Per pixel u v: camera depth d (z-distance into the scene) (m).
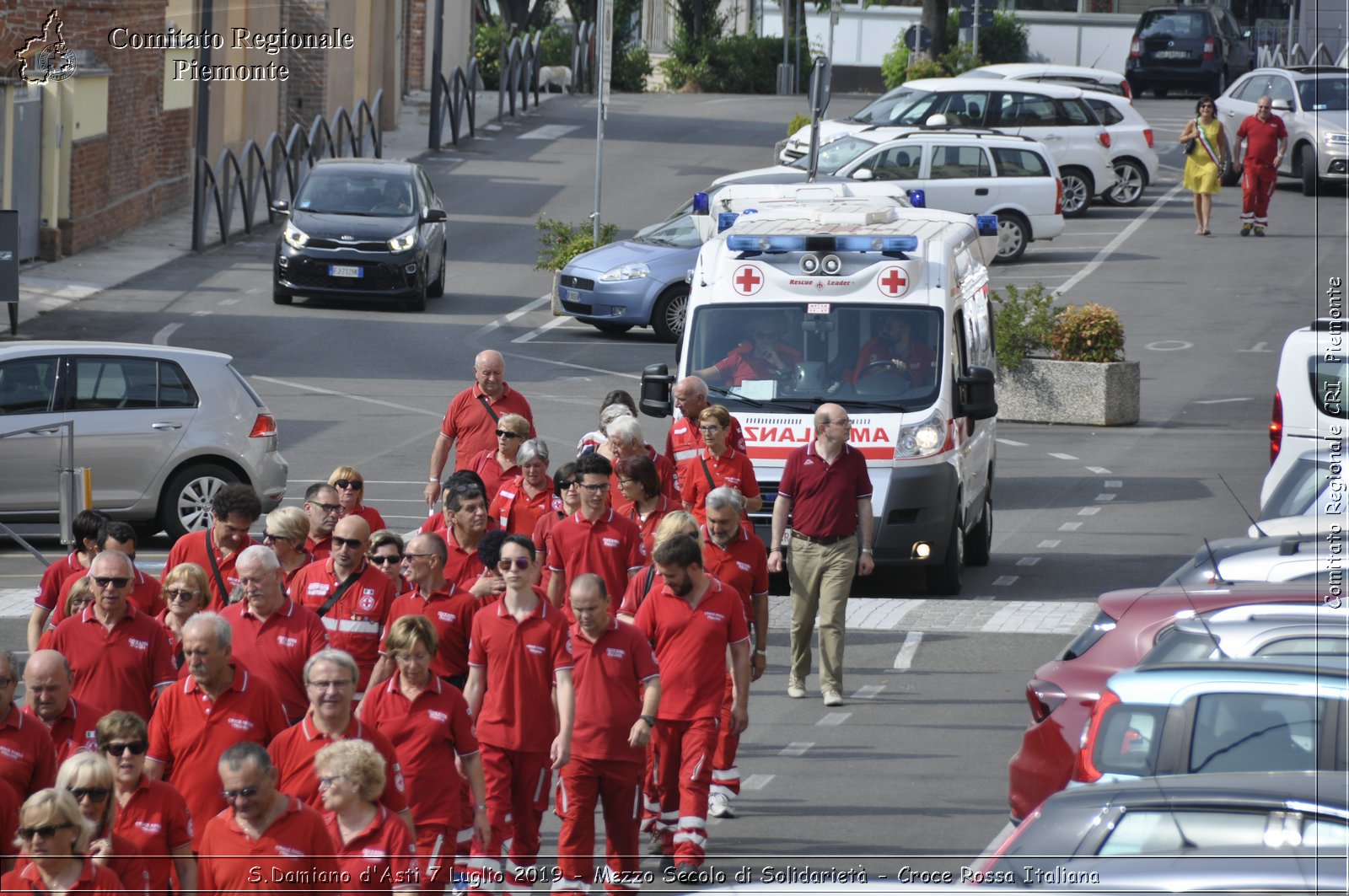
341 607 34.09
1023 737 37.31
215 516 36.88
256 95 158.62
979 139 127.00
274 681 32.00
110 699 32.66
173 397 61.88
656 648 32.56
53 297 106.12
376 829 26.56
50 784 29.44
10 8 113.50
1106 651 33.59
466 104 185.88
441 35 172.50
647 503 40.22
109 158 125.62
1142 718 26.05
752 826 34.44
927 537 54.56
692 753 32.00
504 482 43.81
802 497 43.97
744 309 57.28
